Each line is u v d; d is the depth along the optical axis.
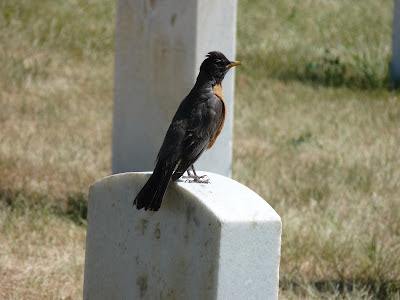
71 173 13.27
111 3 27.80
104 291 6.39
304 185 13.50
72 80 19.78
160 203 5.32
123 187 6.05
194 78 9.80
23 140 14.90
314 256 10.30
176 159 5.82
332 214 11.94
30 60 20.70
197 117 6.17
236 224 5.07
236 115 18.44
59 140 15.23
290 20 29.86
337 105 20.02
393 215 12.07
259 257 5.19
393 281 9.45
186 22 9.73
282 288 9.27
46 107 17.33
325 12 31.84
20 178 12.75
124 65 10.60
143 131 10.48
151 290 5.77
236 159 14.94
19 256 9.74
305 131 17.50
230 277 5.12
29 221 10.86
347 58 25.47
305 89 21.48
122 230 6.09
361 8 33.09
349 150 16.03
